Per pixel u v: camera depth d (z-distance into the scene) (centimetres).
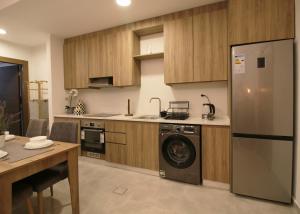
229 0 220
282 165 200
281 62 194
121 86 346
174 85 319
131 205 205
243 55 208
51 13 279
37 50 439
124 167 304
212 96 293
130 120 291
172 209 198
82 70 370
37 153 155
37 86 436
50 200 216
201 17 262
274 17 200
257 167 211
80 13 280
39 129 248
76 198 180
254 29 208
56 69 379
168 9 271
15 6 257
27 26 326
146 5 259
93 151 332
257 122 206
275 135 200
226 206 203
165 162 265
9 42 404
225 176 234
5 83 445
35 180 168
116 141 306
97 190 238
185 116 294
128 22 315
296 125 196
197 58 266
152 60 335
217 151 236
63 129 225
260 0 205
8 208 127
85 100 408
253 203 208
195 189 239
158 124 271
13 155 150
